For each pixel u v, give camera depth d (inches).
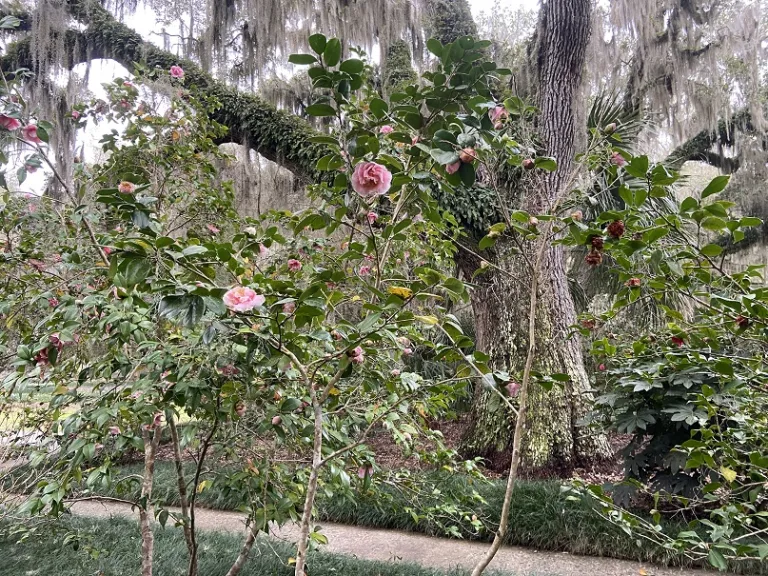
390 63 225.9
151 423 63.7
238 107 194.4
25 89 193.6
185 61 202.5
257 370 57.1
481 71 51.4
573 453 173.0
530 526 121.3
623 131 206.8
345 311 108.9
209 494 147.9
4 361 73.2
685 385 96.6
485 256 191.2
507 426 181.6
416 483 90.7
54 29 194.2
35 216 76.4
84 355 64.8
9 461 82.2
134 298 49.4
